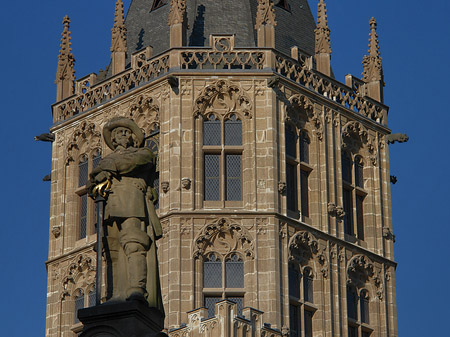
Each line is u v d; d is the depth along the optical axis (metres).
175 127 69.44
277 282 66.81
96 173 30.55
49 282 73.00
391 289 73.75
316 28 75.56
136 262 29.83
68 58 77.12
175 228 67.44
